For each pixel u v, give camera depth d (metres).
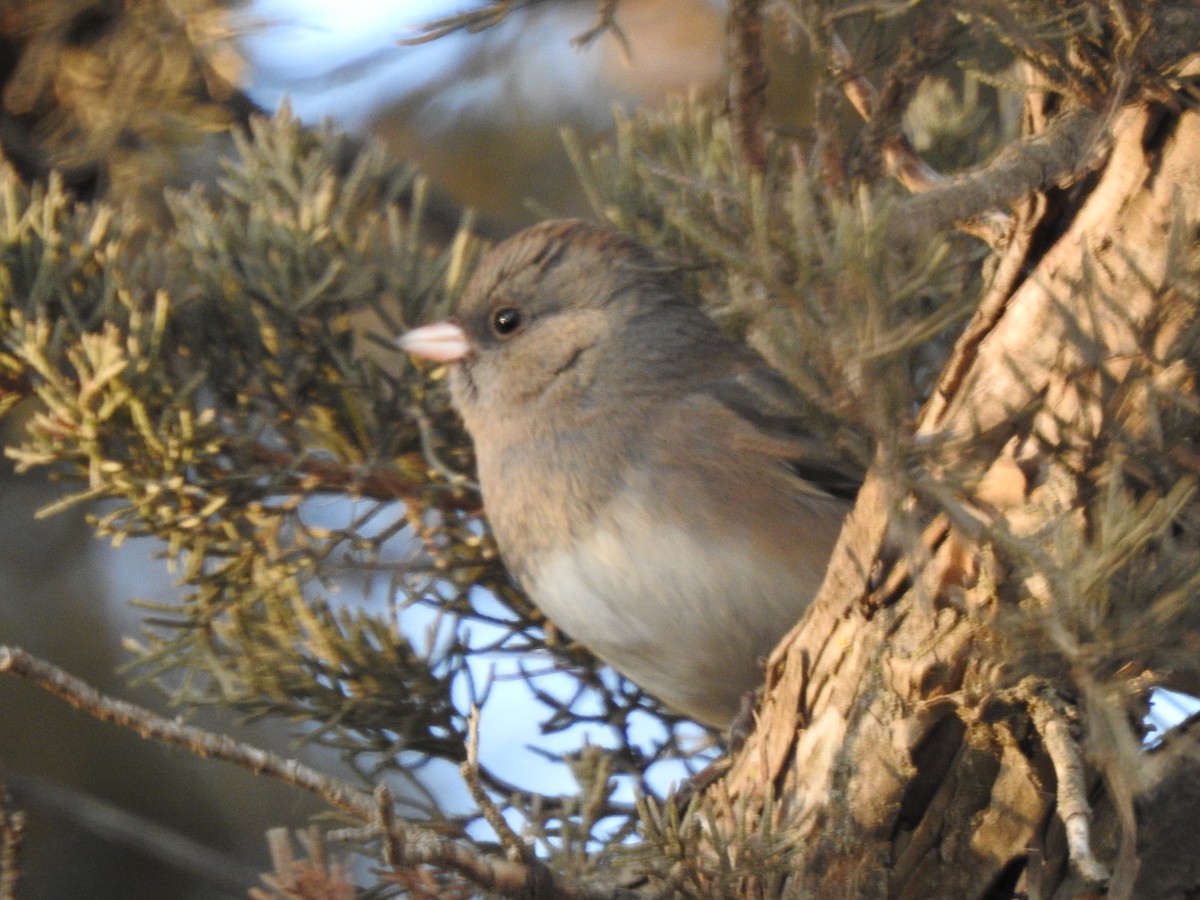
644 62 9.16
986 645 4.12
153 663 7.50
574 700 7.16
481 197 9.35
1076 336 3.70
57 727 8.51
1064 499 3.88
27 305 6.45
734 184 4.61
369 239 7.17
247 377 6.80
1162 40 3.80
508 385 6.99
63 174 7.46
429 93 9.31
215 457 6.60
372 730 6.67
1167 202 3.83
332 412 6.83
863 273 3.42
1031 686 4.09
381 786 3.74
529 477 6.76
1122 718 3.50
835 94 4.60
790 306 3.52
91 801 7.49
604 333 6.94
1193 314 3.73
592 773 5.33
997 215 4.48
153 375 6.39
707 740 7.18
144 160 7.42
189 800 8.52
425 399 7.16
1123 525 3.47
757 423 6.58
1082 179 4.07
